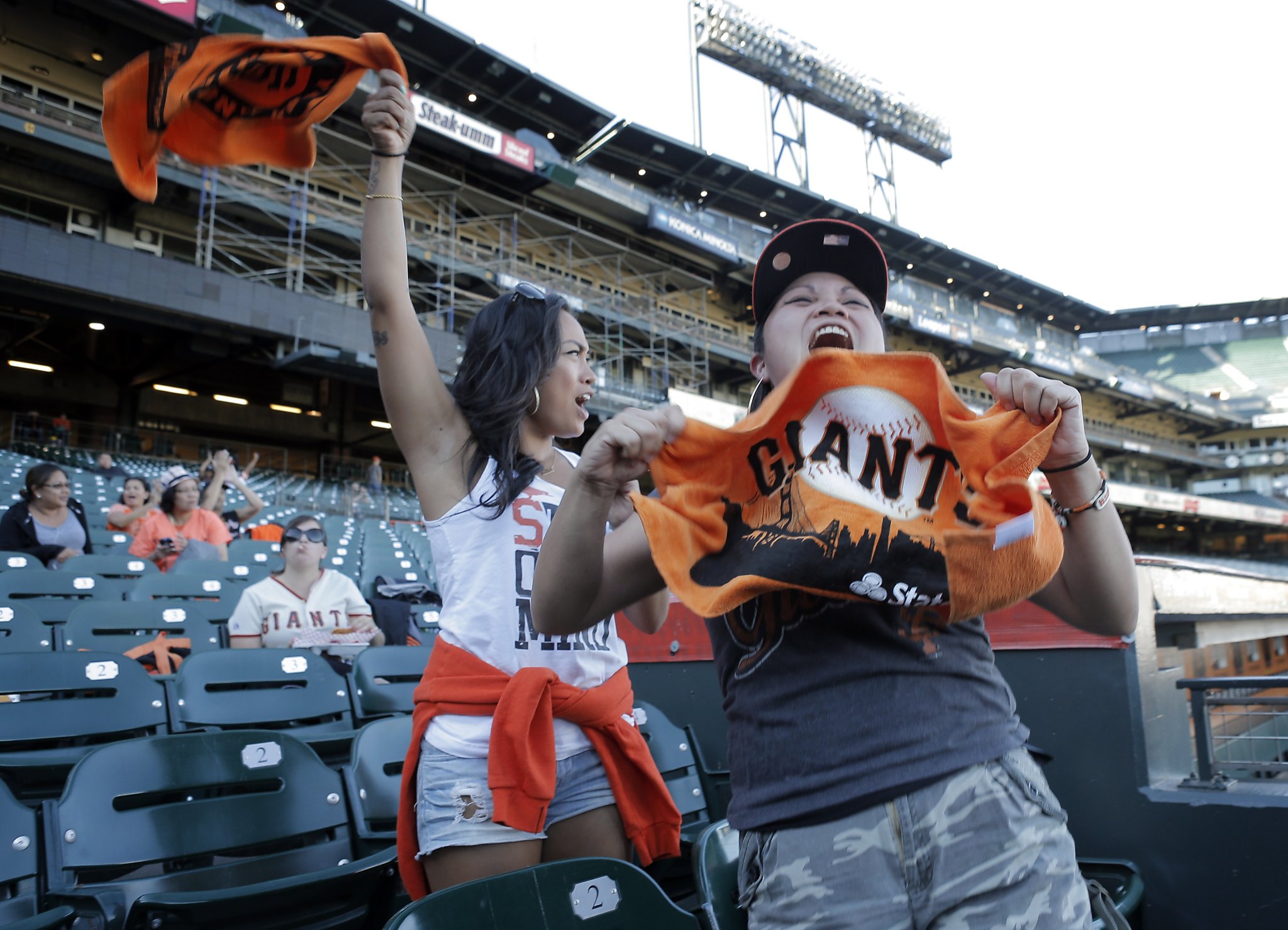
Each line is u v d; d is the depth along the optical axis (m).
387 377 1.54
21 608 3.69
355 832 2.21
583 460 1.00
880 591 0.96
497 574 1.53
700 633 3.38
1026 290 47.47
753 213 38.78
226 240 23.31
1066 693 2.48
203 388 27.36
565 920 1.31
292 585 3.95
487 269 26.47
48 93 21.31
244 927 1.70
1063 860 0.99
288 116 1.54
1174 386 59.34
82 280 18.84
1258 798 2.20
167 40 21.47
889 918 0.94
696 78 36.94
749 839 1.08
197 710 2.84
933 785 0.97
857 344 1.26
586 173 29.27
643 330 30.20
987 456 0.98
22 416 22.30
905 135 44.31
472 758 1.44
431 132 25.28
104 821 1.87
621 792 1.56
